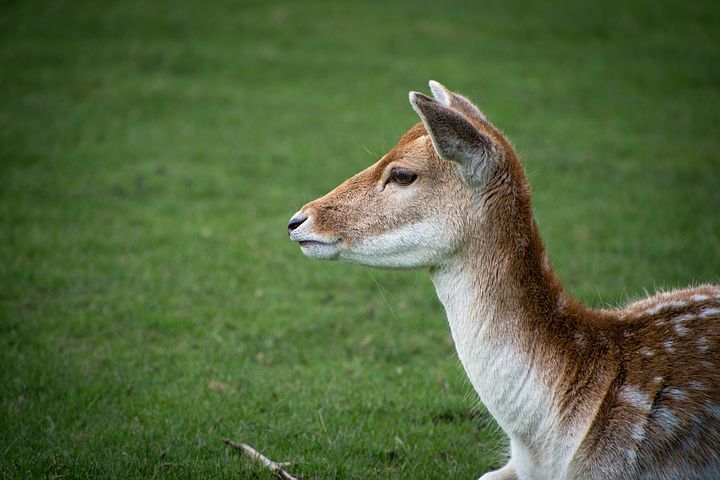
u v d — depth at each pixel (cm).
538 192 2742
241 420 1398
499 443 1343
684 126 3541
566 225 2455
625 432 920
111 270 2069
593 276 2083
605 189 2783
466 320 991
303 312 1892
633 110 3725
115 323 1791
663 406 922
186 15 4681
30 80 3703
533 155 3112
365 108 3575
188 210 2525
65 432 1324
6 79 3697
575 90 3941
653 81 4131
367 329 1820
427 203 998
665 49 4619
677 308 1004
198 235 2327
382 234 1016
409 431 1395
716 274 2069
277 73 3962
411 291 2036
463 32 4666
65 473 1170
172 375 1567
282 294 1994
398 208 1009
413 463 1286
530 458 983
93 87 3675
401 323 1853
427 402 1494
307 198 2645
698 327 973
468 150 958
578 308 994
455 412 1470
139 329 1773
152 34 4375
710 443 914
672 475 912
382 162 1034
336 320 1853
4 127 3162
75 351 1647
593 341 971
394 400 1498
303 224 1037
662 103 3831
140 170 2850
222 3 4916
